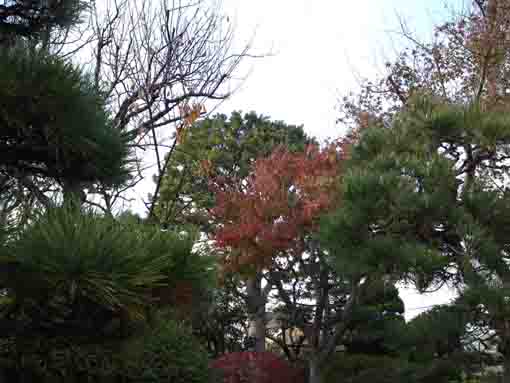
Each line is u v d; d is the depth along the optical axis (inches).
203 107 200.7
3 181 83.8
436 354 233.8
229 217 422.0
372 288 362.0
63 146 80.8
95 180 88.8
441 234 263.3
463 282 242.5
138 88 196.1
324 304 482.3
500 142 266.7
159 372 254.5
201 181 489.4
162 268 68.2
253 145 689.6
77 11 105.4
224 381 452.1
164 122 201.5
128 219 75.2
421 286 249.1
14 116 76.1
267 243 395.9
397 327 242.1
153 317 72.7
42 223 63.3
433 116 272.7
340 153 413.7
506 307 215.6
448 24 433.4
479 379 234.1
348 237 249.3
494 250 235.3
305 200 398.9
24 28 100.7
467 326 228.7
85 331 66.7
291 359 577.6
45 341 65.7
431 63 451.8
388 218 252.4
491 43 389.4
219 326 599.5
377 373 452.8
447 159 264.2
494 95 377.4
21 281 60.8
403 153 278.1
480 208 253.9
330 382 508.4
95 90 85.5
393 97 489.7
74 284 58.6
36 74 75.7
